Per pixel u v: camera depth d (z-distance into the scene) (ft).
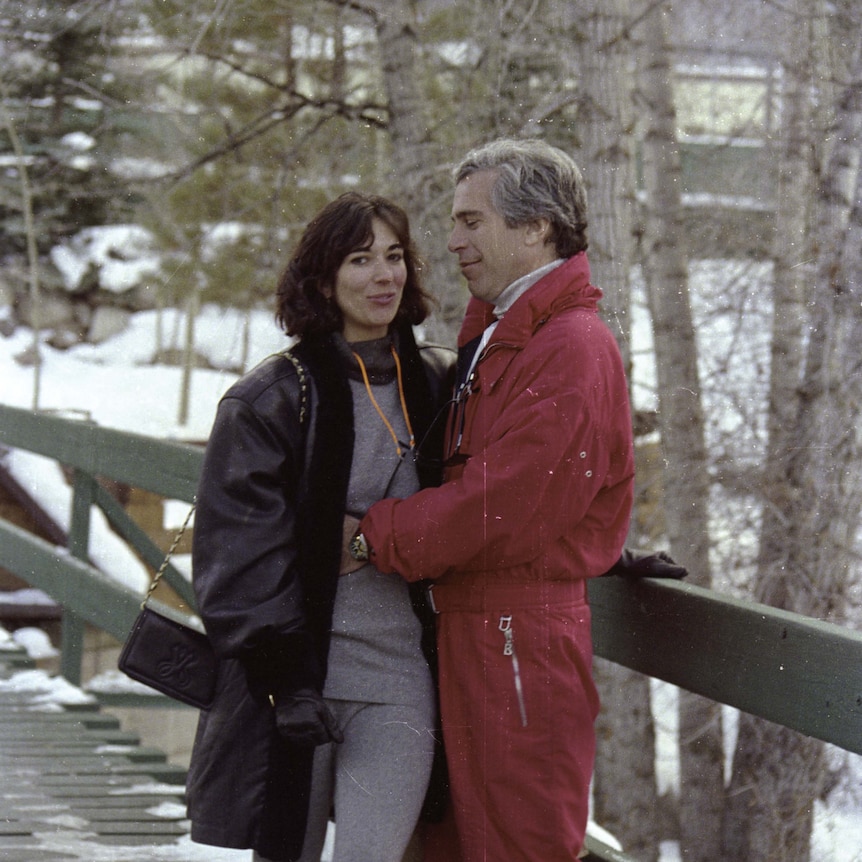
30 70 44.57
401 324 11.50
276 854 10.57
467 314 11.74
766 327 32.81
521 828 10.58
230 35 35.47
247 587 10.34
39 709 22.95
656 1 27.84
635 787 31.14
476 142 29.43
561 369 10.52
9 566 28.40
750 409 31.83
